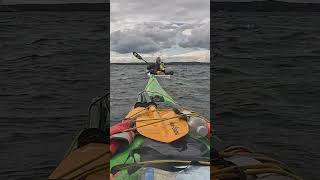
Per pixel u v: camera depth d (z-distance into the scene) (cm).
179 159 489
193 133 575
